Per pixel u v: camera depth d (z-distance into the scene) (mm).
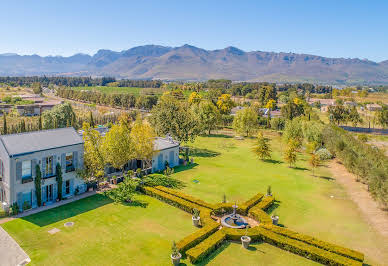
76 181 38625
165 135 63844
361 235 29828
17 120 107312
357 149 53750
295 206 37125
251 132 90062
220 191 41906
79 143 38094
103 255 24875
